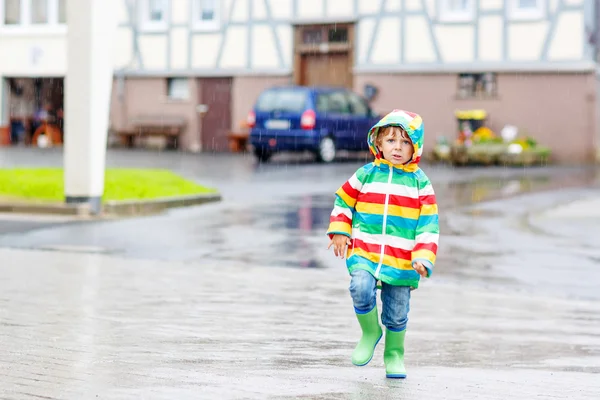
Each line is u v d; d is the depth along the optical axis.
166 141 36.25
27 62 37.31
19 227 13.32
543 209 16.55
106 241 12.21
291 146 27.30
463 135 27.98
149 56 36.25
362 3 32.75
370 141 5.41
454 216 15.65
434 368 5.84
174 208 16.31
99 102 14.83
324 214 15.69
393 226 5.30
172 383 5.22
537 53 30.55
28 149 33.12
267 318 7.40
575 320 7.75
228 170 24.42
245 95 34.69
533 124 30.59
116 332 6.69
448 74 31.52
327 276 9.79
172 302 8.04
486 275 10.19
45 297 8.13
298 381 5.34
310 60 33.97
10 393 4.93
